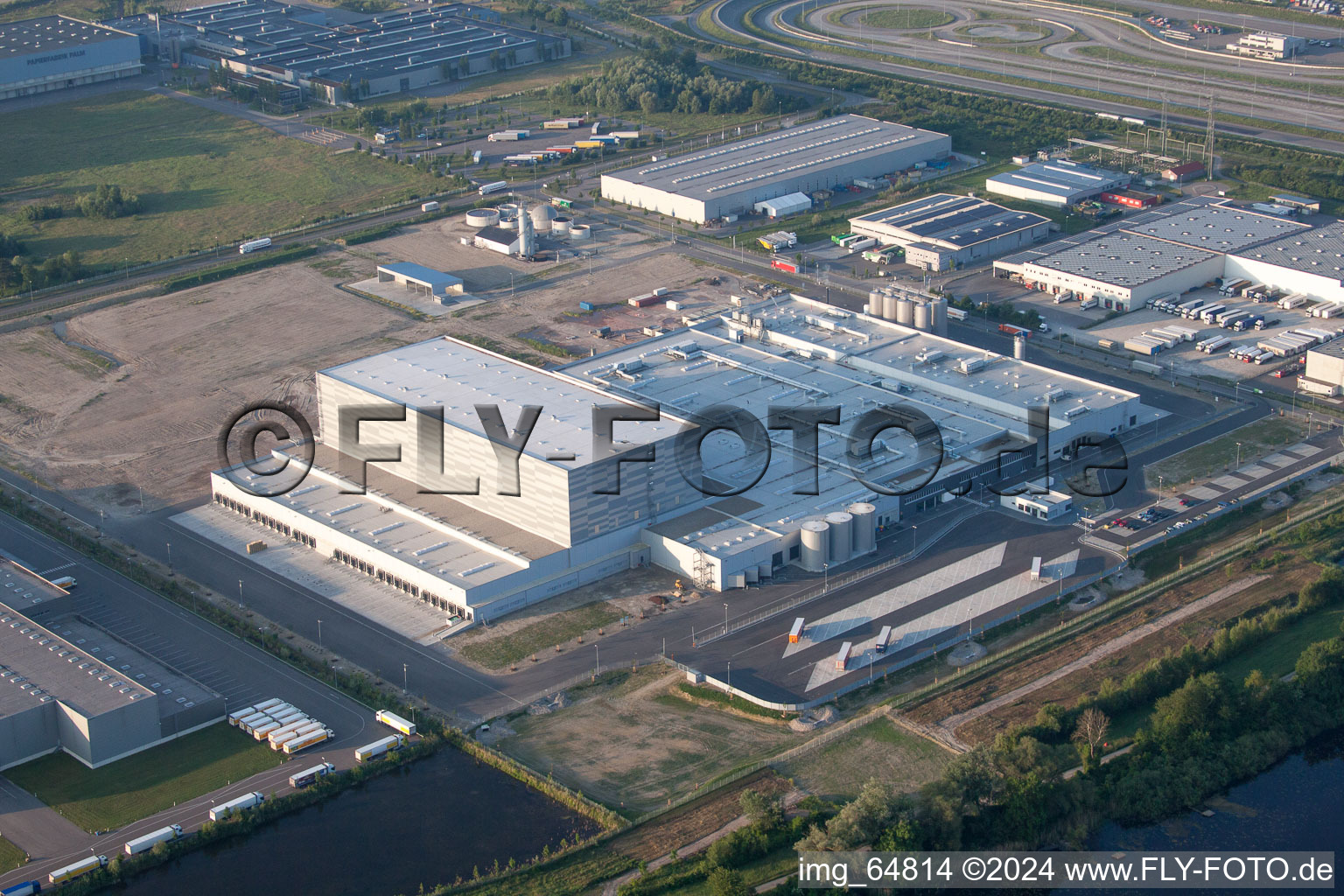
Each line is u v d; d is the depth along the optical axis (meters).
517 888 155.38
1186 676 185.12
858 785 168.88
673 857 157.75
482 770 175.50
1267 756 174.75
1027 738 167.00
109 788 172.25
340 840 164.50
